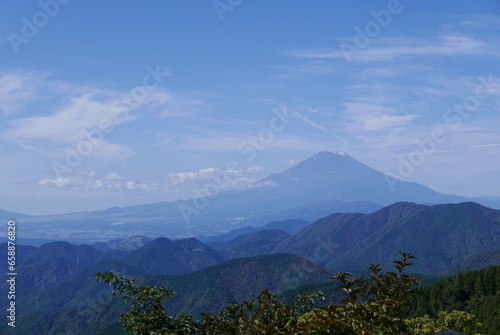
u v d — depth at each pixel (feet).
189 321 18.58
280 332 14.10
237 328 15.02
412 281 14.15
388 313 13.62
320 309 14.58
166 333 18.25
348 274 14.61
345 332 13.66
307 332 13.85
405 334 14.73
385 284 14.40
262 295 16.20
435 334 7.93
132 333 18.65
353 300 14.32
